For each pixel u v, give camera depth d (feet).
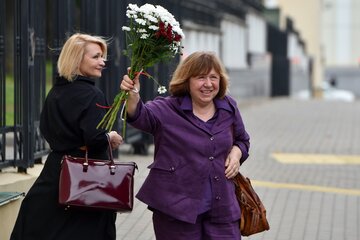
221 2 137.49
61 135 30.04
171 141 30.07
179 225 30.01
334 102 174.09
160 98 30.99
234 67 151.02
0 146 42.86
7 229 37.58
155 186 30.07
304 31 318.65
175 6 82.02
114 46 64.64
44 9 47.21
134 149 71.92
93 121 29.68
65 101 29.91
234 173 30.37
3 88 42.27
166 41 29.48
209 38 123.13
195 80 30.19
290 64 226.58
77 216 30.25
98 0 60.85
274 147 85.51
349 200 56.34
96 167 29.50
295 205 53.93
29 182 42.37
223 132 30.32
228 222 30.19
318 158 78.13
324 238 44.91
